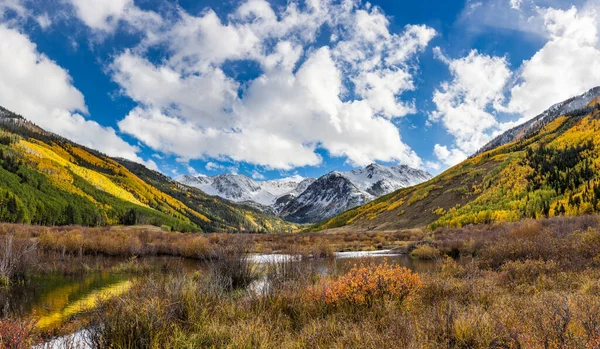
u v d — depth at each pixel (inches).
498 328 176.6
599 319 165.5
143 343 200.8
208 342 205.5
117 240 1130.7
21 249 690.8
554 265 429.4
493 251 619.2
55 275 671.1
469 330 179.0
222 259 456.4
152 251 1105.4
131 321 219.1
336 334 205.9
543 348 143.3
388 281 285.9
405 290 280.1
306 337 198.1
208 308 269.9
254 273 451.5
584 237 536.4
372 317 231.5
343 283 289.4
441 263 665.0
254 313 266.7
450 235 1433.3
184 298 277.3
